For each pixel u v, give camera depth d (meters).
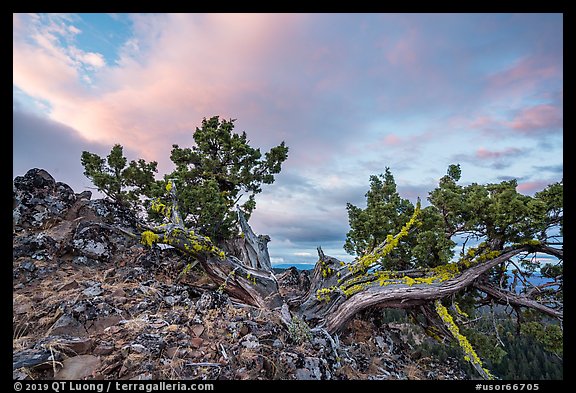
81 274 10.12
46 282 8.95
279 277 19.47
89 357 5.40
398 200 14.80
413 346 14.82
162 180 15.48
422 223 12.76
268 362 6.69
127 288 9.14
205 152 17.30
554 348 11.66
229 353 6.49
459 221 12.35
